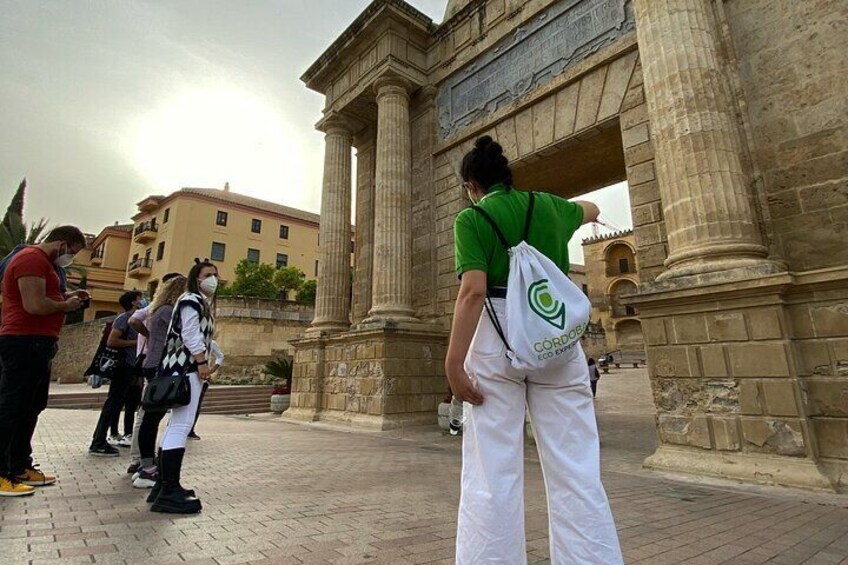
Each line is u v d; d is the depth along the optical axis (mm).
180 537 2959
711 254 6211
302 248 51312
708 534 3311
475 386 1729
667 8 7348
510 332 1663
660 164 7086
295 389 14406
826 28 6961
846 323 5238
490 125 12297
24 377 4059
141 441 4422
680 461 5891
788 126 7094
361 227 16672
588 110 10125
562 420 1729
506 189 2057
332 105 16250
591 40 10219
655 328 6512
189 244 44125
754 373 5566
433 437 9656
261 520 3408
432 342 12305
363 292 16031
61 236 4504
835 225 6512
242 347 26062
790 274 5355
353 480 5074
